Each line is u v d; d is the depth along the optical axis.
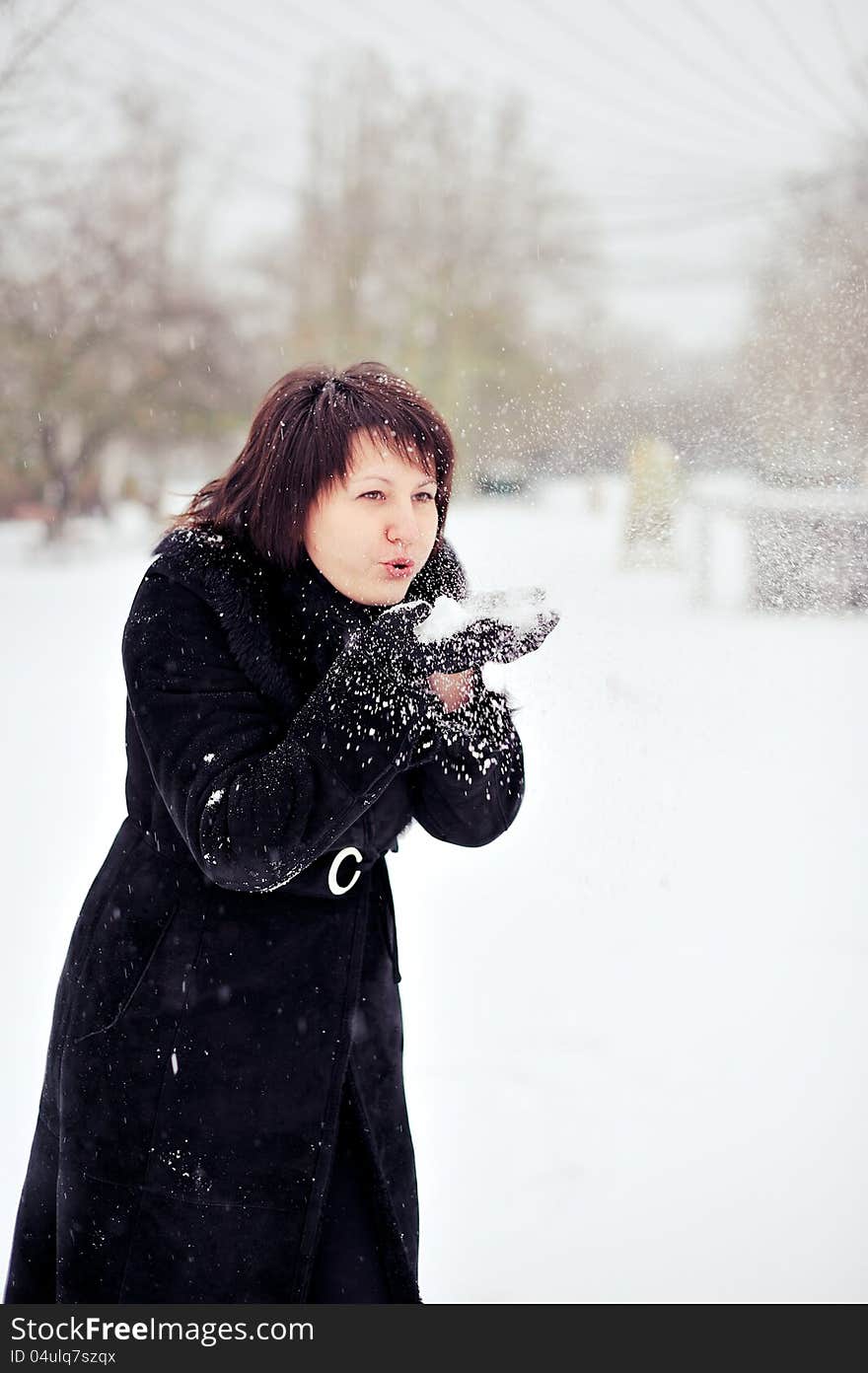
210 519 1.56
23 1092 2.79
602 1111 2.78
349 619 1.48
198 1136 1.45
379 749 1.34
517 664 1.61
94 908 1.55
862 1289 2.18
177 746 1.39
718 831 4.55
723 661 2.53
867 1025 3.15
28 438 17.33
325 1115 1.48
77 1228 1.49
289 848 1.31
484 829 1.61
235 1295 1.46
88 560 15.16
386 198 20.59
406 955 3.71
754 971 3.50
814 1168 2.55
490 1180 2.52
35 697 7.03
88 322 17.73
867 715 5.65
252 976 1.46
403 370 19.27
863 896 4.00
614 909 4.01
